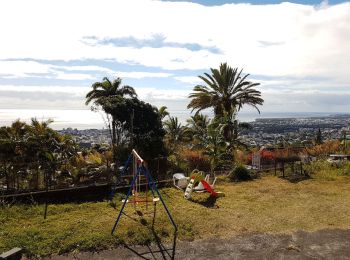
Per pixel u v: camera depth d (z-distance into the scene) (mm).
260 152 18094
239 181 15594
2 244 8211
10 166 14406
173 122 29359
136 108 20469
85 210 11000
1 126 16078
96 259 7859
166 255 8102
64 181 15125
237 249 8438
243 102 29375
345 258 7941
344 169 17062
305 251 8328
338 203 12117
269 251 8320
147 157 19141
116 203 11711
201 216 10641
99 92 22484
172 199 12508
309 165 17719
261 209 11461
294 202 12266
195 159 18031
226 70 28359
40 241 8523
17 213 10391
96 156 18938
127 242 8711
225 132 23375
